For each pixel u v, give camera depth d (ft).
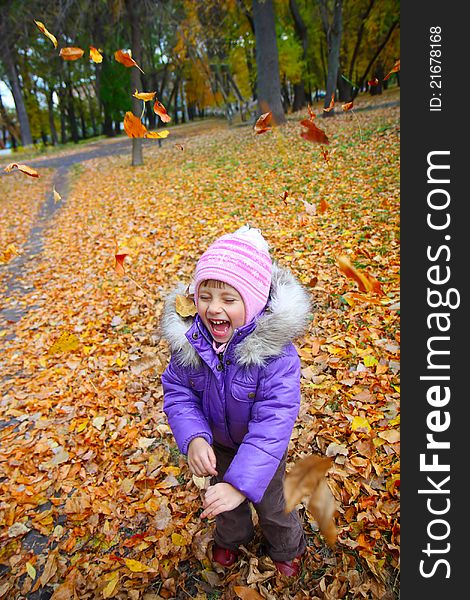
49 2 47.70
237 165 37.83
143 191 36.37
